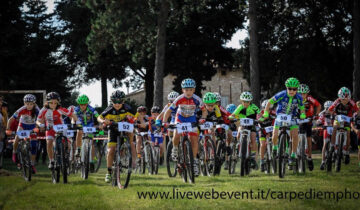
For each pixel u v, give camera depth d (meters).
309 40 35.41
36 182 10.25
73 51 47.03
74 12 44.34
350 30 34.88
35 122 11.59
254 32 25.42
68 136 11.55
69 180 10.59
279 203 6.93
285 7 36.66
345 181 9.38
